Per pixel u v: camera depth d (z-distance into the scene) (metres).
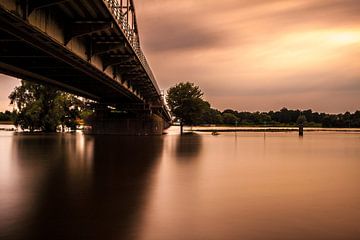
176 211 16.05
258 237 12.75
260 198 18.78
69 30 34.44
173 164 33.12
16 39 32.53
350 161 37.75
